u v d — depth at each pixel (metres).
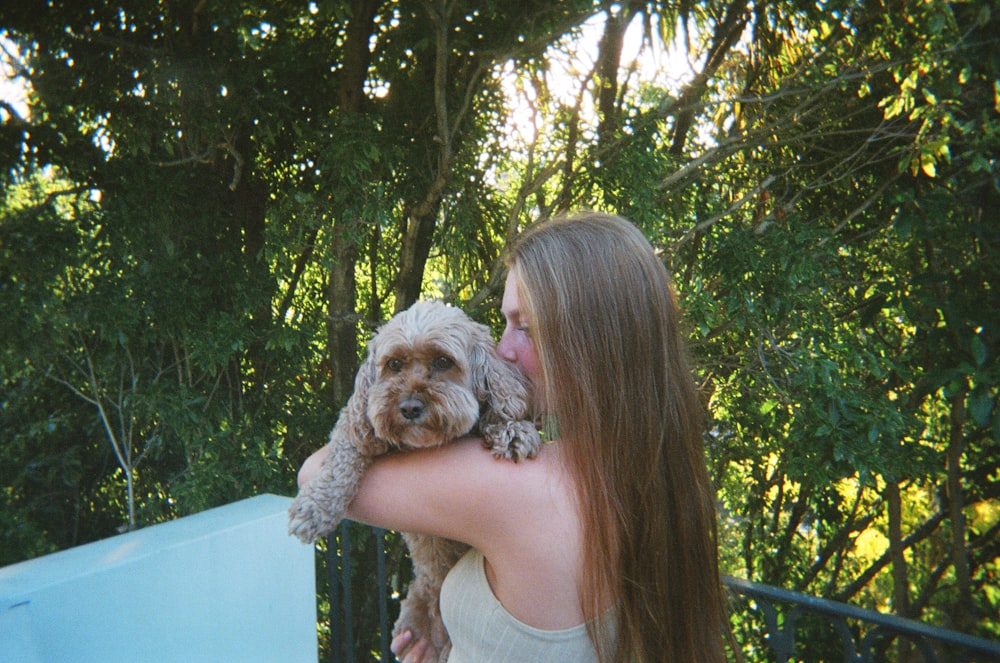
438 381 1.44
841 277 5.53
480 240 5.39
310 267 5.21
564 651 1.19
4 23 3.76
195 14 4.12
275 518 2.32
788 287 4.69
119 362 4.32
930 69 4.28
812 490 6.64
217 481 4.37
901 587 6.54
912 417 4.96
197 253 4.40
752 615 5.88
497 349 1.59
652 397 1.25
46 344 4.01
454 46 4.39
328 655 5.31
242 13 4.08
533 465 1.26
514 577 1.21
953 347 4.22
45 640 1.73
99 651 1.84
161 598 1.98
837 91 5.20
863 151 5.32
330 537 2.63
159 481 4.71
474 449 1.31
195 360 4.44
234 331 4.26
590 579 1.18
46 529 4.31
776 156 5.61
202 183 4.44
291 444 5.19
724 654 1.31
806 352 4.63
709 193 5.36
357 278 5.76
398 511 1.33
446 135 4.46
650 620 1.20
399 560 5.49
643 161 4.55
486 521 1.23
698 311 4.56
